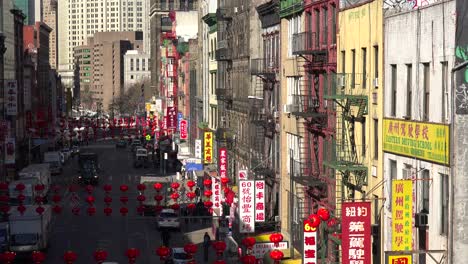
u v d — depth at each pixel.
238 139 126.88
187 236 110.44
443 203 51.94
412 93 56.62
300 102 86.12
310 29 84.44
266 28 106.00
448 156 50.53
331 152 74.00
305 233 62.59
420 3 55.06
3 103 186.25
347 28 69.69
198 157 163.62
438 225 52.28
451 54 50.47
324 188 76.88
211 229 112.00
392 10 59.91
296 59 87.81
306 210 83.56
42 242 98.56
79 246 104.25
